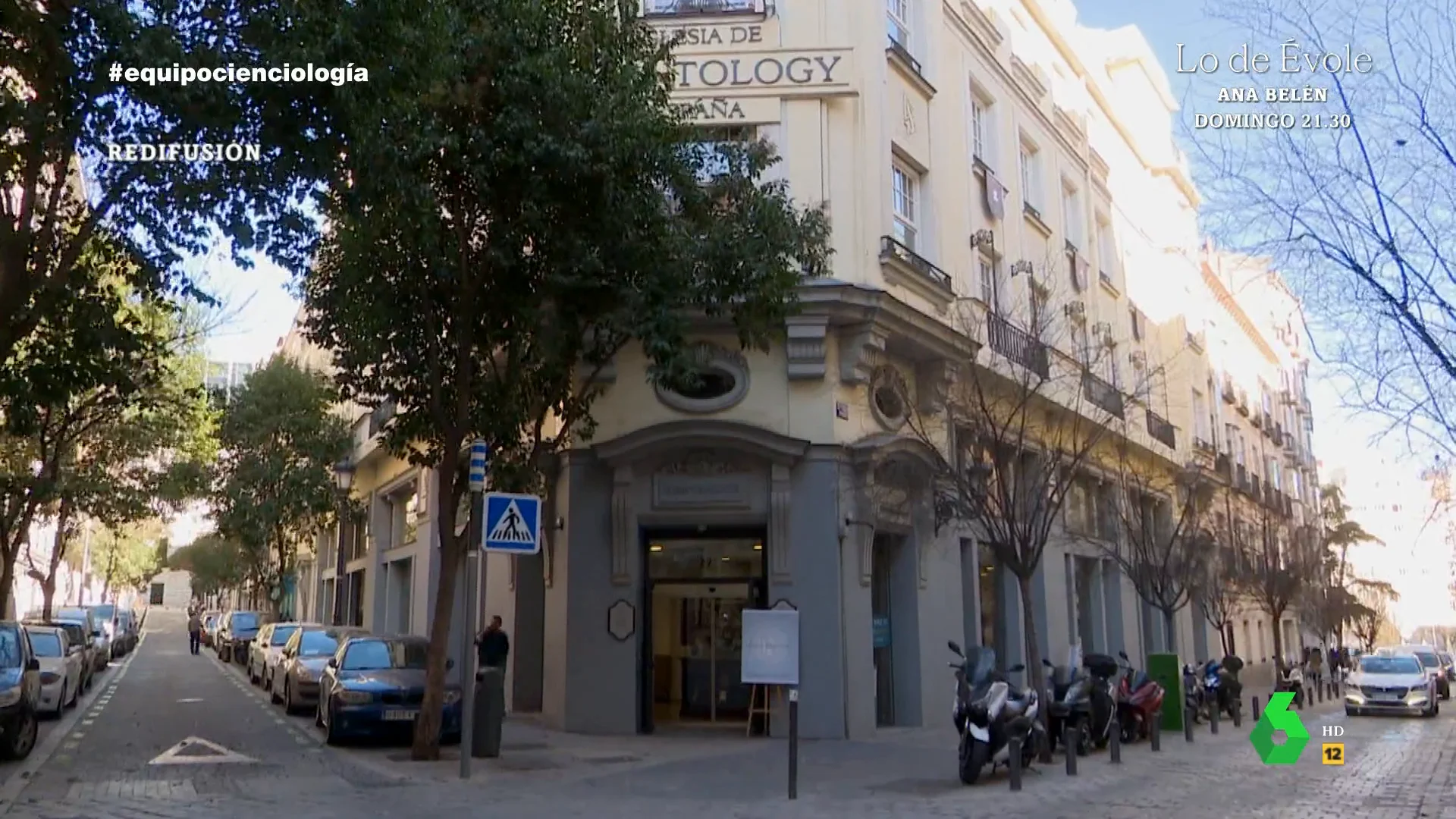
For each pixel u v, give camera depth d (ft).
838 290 56.24
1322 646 167.53
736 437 55.62
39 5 32.12
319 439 105.09
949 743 53.42
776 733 54.70
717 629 58.44
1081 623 88.79
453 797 36.04
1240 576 99.86
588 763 44.98
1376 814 34.73
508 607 67.15
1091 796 37.96
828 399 57.26
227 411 99.19
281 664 69.77
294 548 121.29
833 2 60.85
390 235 42.37
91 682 85.15
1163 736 63.21
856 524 57.21
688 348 49.06
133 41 29.60
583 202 43.01
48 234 36.24
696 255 44.65
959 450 57.21
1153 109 118.83
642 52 45.29
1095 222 96.07
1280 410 165.17
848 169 59.36
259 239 34.65
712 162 54.39
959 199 70.18
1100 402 78.18
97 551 198.49
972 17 75.66
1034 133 84.64
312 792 36.60
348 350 47.24
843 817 33.12
